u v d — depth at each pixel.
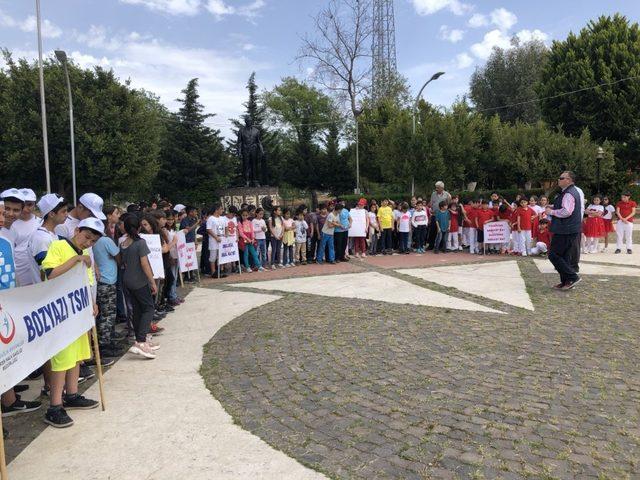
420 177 26.42
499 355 5.55
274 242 13.31
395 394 4.53
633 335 6.16
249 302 8.86
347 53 38.25
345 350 5.89
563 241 8.86
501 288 9.45
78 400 4.46
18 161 26.98
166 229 8.71
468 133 26.47
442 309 7.85
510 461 3.31
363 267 12.94
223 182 38.91
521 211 14.19
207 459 3.51
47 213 4.93
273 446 3.65
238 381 5.02
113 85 29.59
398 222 15.79
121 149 28.59
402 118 27.03
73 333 4.14
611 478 3.08
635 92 27.89
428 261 13.77
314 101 54.59
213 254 11.95
